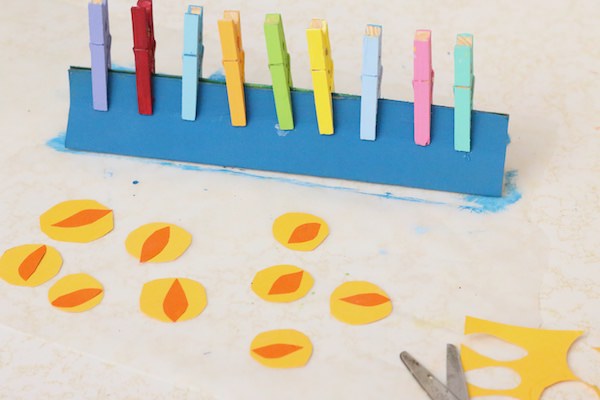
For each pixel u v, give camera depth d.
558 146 1.84
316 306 1.52
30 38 2.11
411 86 1.99
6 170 1.78
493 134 1.69
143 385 1.41
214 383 1.41
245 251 1.62
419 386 1.40
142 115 1.78
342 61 2.05
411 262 1.60
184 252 1.62
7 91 1.97
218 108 1.76
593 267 1.59
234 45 1.65
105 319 1.51
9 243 1.63
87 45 2.10
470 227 1.66
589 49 2.07
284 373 1.42
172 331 1.49
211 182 1.76
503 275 1.57
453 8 2.18
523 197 1.72
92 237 1.64
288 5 2.21
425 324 1.49
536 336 1.46
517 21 2.14
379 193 1.73
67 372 1.43
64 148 1.83
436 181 1.72
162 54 2.06
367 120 1.69
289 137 1.75
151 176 1.77
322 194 1.73
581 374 1.42
